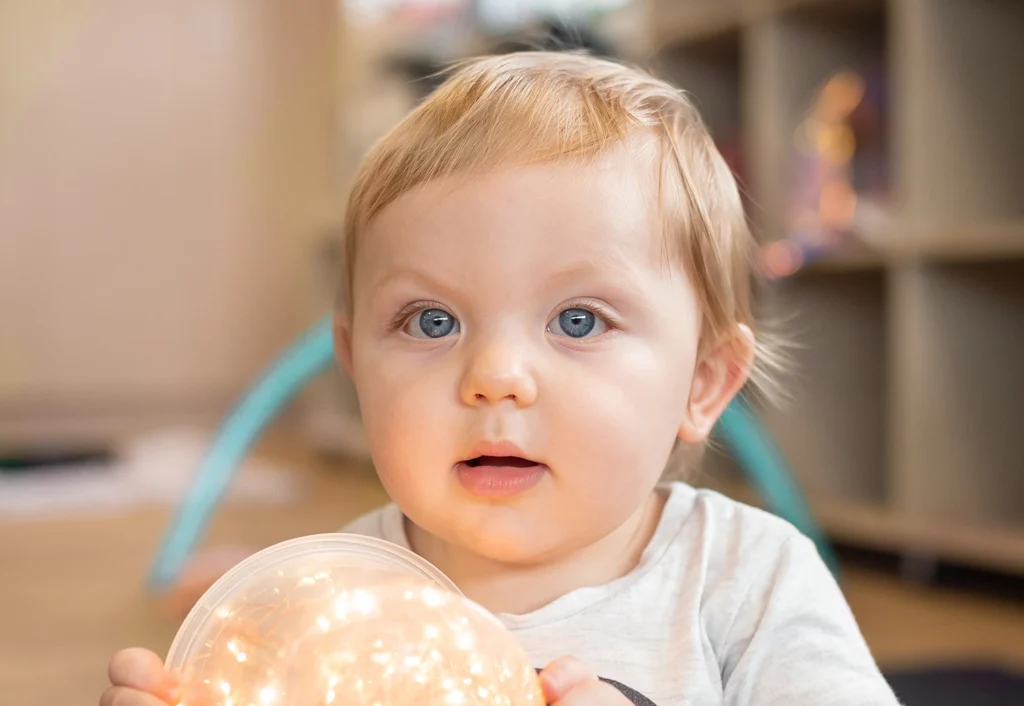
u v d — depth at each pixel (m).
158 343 3.36
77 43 3.24
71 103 3.24
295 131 3.50
